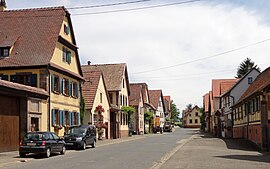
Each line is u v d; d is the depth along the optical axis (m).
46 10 38.38
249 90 44.19
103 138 48.94
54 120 34.22
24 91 28.44
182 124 168.50
